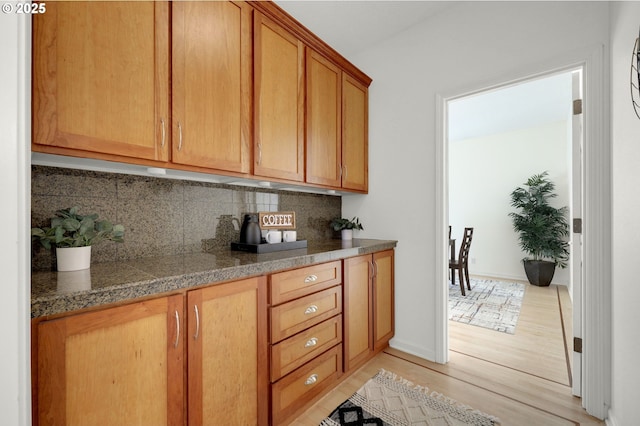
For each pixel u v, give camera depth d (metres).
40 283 0.92
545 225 4.39
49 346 0.78
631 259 1.19
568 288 4.18
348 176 2.28
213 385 1.14
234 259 1.43
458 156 5.64
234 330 1.22
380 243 2.19
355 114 2.36
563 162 4.52
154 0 1.19
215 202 1.79
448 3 2.00
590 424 1.45
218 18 1.42
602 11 1.51
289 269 1.48
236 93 1.49
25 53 0.61
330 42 2.42
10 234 0.58
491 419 1.49
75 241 1.12
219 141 1.42
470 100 3.65
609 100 1.47
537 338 2.51
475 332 2.65
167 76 1.23
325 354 1.68
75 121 0.98
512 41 1.80
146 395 0.97
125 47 1.11
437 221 2.11
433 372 1.96
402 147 2.30
